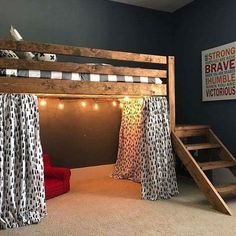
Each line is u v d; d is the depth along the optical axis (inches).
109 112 179.8
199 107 177.2
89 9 169.6
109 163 179.9
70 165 166.7
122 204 125.6
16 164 104.8
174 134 140.5
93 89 119.8
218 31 162.6
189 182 162.4
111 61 176.7
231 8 154.2
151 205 123.8
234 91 151.5
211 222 104.4
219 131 162.7
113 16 177.5
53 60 121.2
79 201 130.2
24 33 151.5
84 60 168.9
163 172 135.1
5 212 102.1
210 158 160.1
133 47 184.4
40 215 108.6
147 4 184.1
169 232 96.5
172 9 192.9
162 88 138.3
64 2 162.4
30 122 107.6
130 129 169.3
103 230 98.7
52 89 111.2
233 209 118.0
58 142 162.9
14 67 104.2
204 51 171.0
